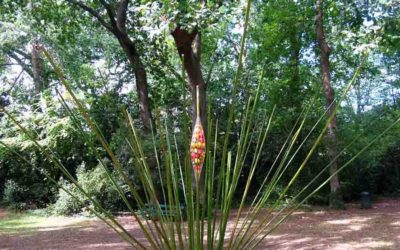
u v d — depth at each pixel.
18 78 20.45
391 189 16.73
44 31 16.03
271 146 14.04
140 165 2.07
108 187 13.19
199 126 1.83
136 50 14.83
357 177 15.40
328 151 13.19
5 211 15.20
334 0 12.59
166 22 9.47
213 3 9.83
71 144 15.02
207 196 1.92
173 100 15.66
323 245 7.96
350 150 12.80
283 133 13.99
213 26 10.05
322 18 13.38
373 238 8.55
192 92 11.59
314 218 11.30
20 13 15.62
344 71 15.95
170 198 1.99
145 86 14.30
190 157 1.90
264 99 14.97
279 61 15.68
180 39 11.10
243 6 9.35
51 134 14.63
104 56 19.03
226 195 1.98
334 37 13.29
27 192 15.95
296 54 15.38
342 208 13.04
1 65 19.66
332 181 13.30
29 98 19.36
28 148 15.12
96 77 17.48
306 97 14.77
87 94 15.04
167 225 2.08
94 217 13.20
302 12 14.47
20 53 19.55
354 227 9.90
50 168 15.71
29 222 12.74
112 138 13.68
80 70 16.92
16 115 15.48
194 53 11.93
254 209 2.13
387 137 14.01
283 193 2.13
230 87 15.52
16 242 9.39
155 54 15.56
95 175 13.48
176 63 17.05
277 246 7.98
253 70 15.20
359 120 15.43
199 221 1.90
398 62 20.08
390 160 16.81
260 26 15.73
